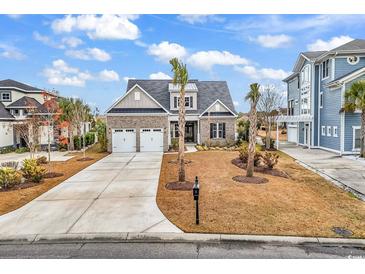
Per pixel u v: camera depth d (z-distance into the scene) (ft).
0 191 37.76
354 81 70.79
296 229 23.79
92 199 33.50
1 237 22.94
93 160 67.31
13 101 104.83
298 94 103.60
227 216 26.78
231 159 63.77
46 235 23.15
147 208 29.60
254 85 45.55
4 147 89.10
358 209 29.84
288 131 116.37
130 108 85.20
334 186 40.47
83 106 93.81
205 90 107.55
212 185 39.19
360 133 69.87
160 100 103.14
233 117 94.58
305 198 33.30
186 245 21.54
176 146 88.63
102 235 23.00
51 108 71.36
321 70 85.76
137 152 82.17
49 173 49.11
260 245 21.45
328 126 81.10
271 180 42.63
